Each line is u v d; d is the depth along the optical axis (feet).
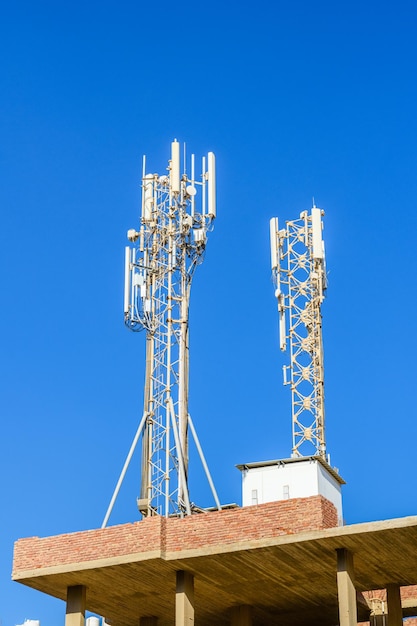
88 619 233.96
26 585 169.17
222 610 180.75
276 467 213.05
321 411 263.70
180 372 228.84
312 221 280.10
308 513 154.92
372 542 153.38
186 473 220.64
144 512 217.77
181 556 158.92
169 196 245.86
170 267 238.68
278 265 277.64
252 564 160.25
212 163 248.11
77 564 163.53
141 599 176.04
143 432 224.74
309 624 187.83
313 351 270.26
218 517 159.84
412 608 185.98
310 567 161.27
